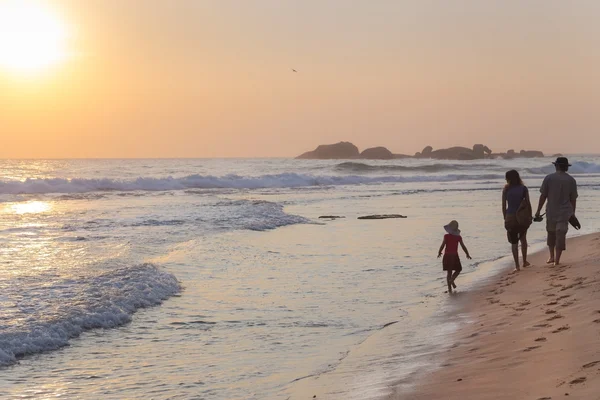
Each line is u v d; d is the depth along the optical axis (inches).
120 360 315.0
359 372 283.9
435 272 562.9
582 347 262.2
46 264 560.4
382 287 497.7
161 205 1232.8
